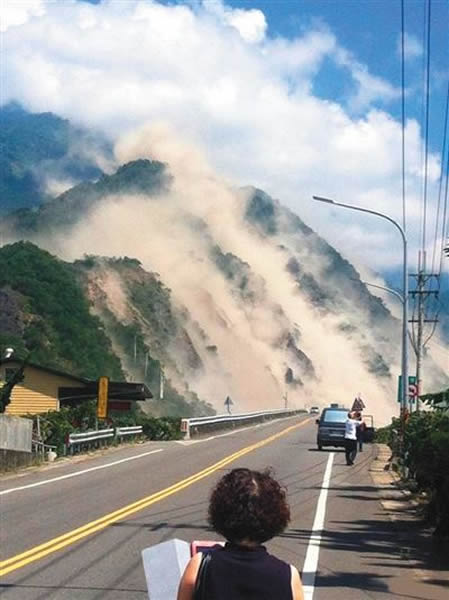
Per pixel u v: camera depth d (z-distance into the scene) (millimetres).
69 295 108812
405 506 20016
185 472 26922
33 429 31859
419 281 45500
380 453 39156
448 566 12883
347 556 13539
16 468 27469
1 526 15852
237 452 36438
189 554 4949
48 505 18891
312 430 61594
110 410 54188
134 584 11039
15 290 103188
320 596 10695
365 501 21000
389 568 12656
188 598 3822
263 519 3900
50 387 53031
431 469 15117
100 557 12875
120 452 35656
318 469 29953
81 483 23578
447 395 17875
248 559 3834
